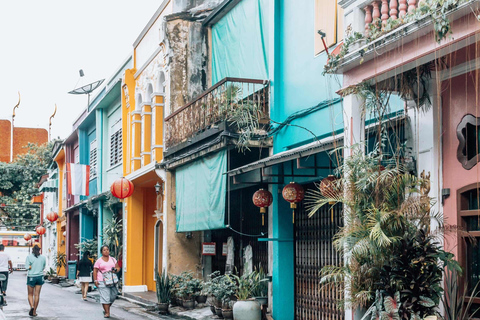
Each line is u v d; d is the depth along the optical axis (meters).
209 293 13.94
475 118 7.26
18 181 51.66
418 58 6.87
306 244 12.22
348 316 7.68
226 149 12.84
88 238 30.17
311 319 11.85
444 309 7.11
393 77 7.83
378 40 7.28
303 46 11.98
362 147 7.82
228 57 15.93
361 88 7.85
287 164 12.47
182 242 17.25
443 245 7.62
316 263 11.81
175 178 17.11
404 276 6.86
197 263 17.30
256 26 14.10
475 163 7.26
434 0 6.44
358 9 8.13
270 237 12.87
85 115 29.00
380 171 7.46
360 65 7.90
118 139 24.00
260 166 10.99
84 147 30.33
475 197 7.38
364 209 7.43
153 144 18.72
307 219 12.23
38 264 14.48
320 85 11.30
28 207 50.88
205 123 14.07
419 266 6.86
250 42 14.46
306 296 12.09
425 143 7.97
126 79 21.14
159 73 18.47
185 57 17.23
